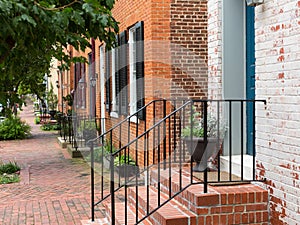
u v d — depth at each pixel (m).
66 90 22.72
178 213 4.54
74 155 12.34
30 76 5.39
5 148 15.04
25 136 18.52
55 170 10.40
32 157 12.68
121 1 10.44
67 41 3.16
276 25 4.45
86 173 9.89
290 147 4.23
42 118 25.69
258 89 4.79
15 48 3.08
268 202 4.57
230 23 6.10
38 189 8.40
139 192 5.64
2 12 2.58
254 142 5.00
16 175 9.78
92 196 5.87
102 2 3.50
